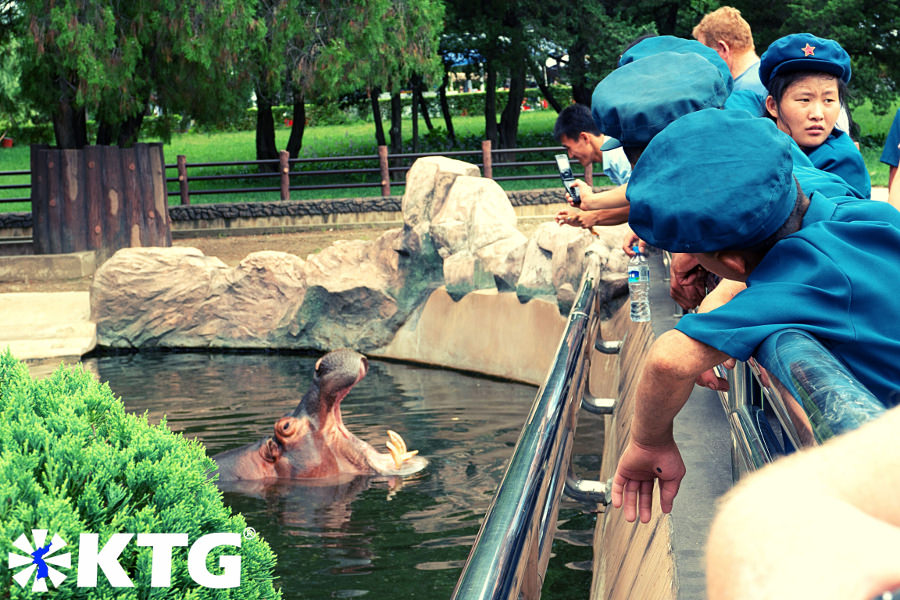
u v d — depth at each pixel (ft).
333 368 20.71
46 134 73.92
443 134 131.13
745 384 8.10
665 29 100.99
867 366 4.10
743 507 1.25
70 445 8.16
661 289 23.41
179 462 8.65
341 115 189.26
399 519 17.75
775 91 9.86
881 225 4.57
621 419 16.51
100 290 44.45
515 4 96.58
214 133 177.27
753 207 4.54
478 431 25.64
